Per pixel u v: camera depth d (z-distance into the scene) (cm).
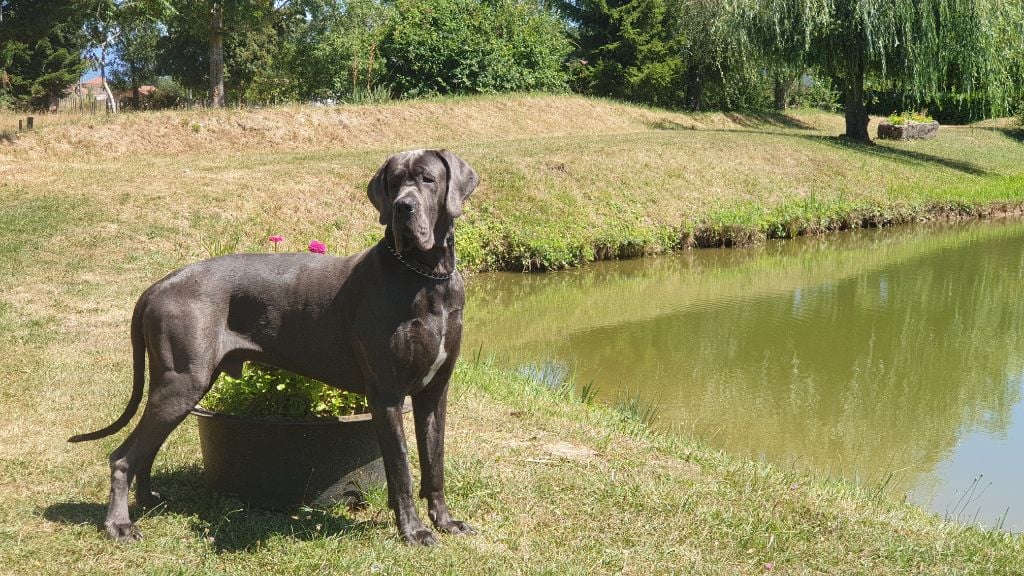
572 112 2919
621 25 3781
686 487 518
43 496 451
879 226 2159
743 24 2834
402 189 380
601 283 1488
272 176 1595
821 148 2534
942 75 2788
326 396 468
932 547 454
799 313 1279
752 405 859
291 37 3656
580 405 744
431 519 436
